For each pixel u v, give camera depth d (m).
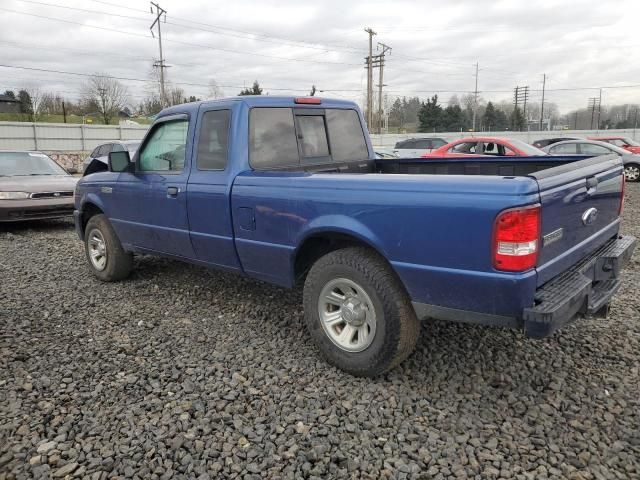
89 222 5.80
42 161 10.87
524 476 2.48
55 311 4.80
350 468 2.56
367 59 46.72
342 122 4.96
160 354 3.86
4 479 2.49
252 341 4.08
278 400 3.18
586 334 4.08
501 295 2.77
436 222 2.93
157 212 4.82
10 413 3.04
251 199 3.90
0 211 8.80
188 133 4.48
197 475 2.52
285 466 2.58
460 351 3.81
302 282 4.02
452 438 2.79
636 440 2.74
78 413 3.04
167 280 5.75
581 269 3.29
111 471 2.55
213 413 3.03
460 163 4.98
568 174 3.06
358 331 3.46
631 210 10.59
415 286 3.09
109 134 35.44
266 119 4.27
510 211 2.67
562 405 3.08
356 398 3.20
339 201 3.36
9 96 63.00
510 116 82.25
